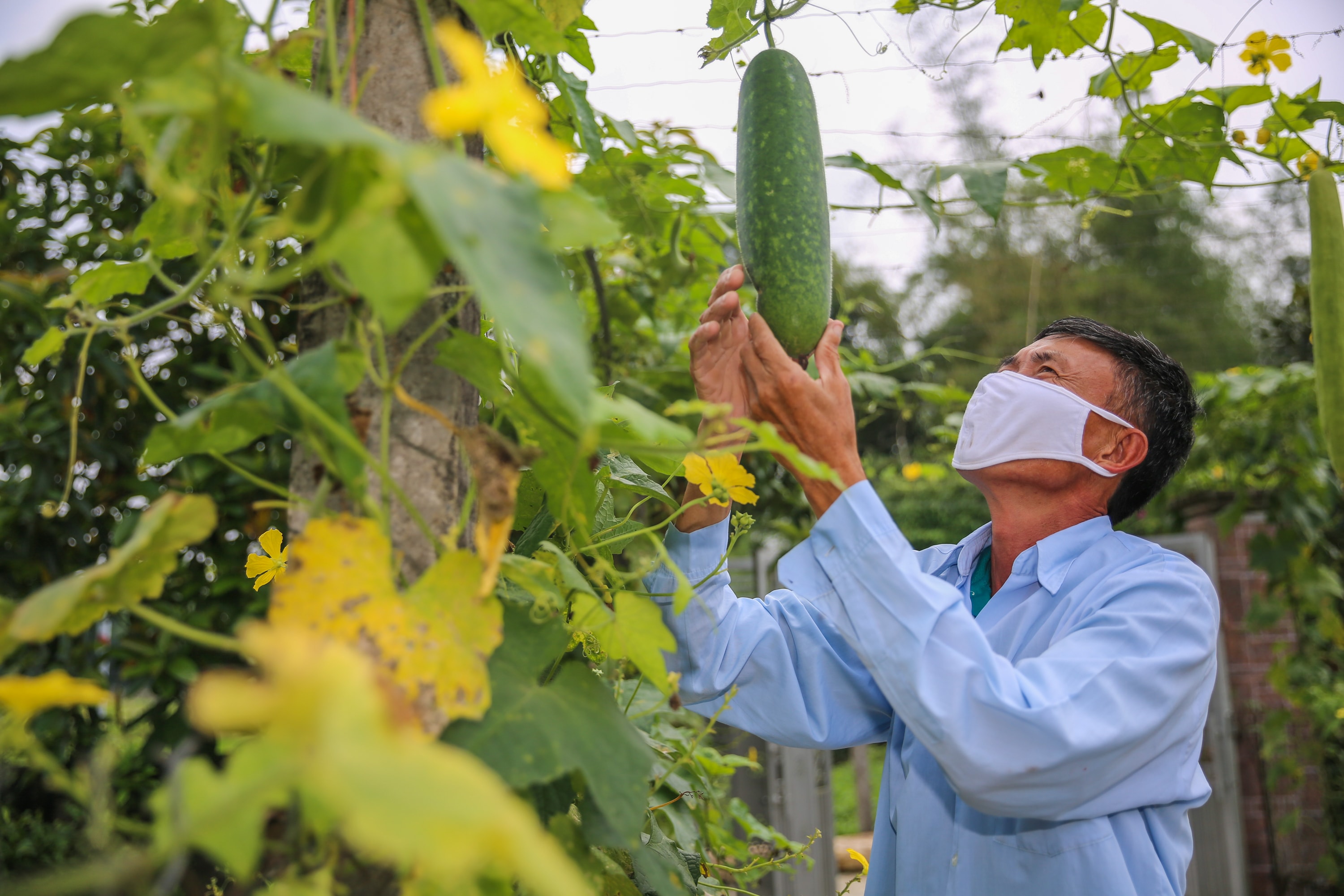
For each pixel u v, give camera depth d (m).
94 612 0.68
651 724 1.67
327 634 0.63
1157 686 1.21
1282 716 5.00
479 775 0.40
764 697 1.58
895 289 15.70
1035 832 1.32
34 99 0.55
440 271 0.81
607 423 0.78
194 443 0.77
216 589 2.47
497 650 0.78
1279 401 4.38
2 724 0.55
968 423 1.67
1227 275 15.55
